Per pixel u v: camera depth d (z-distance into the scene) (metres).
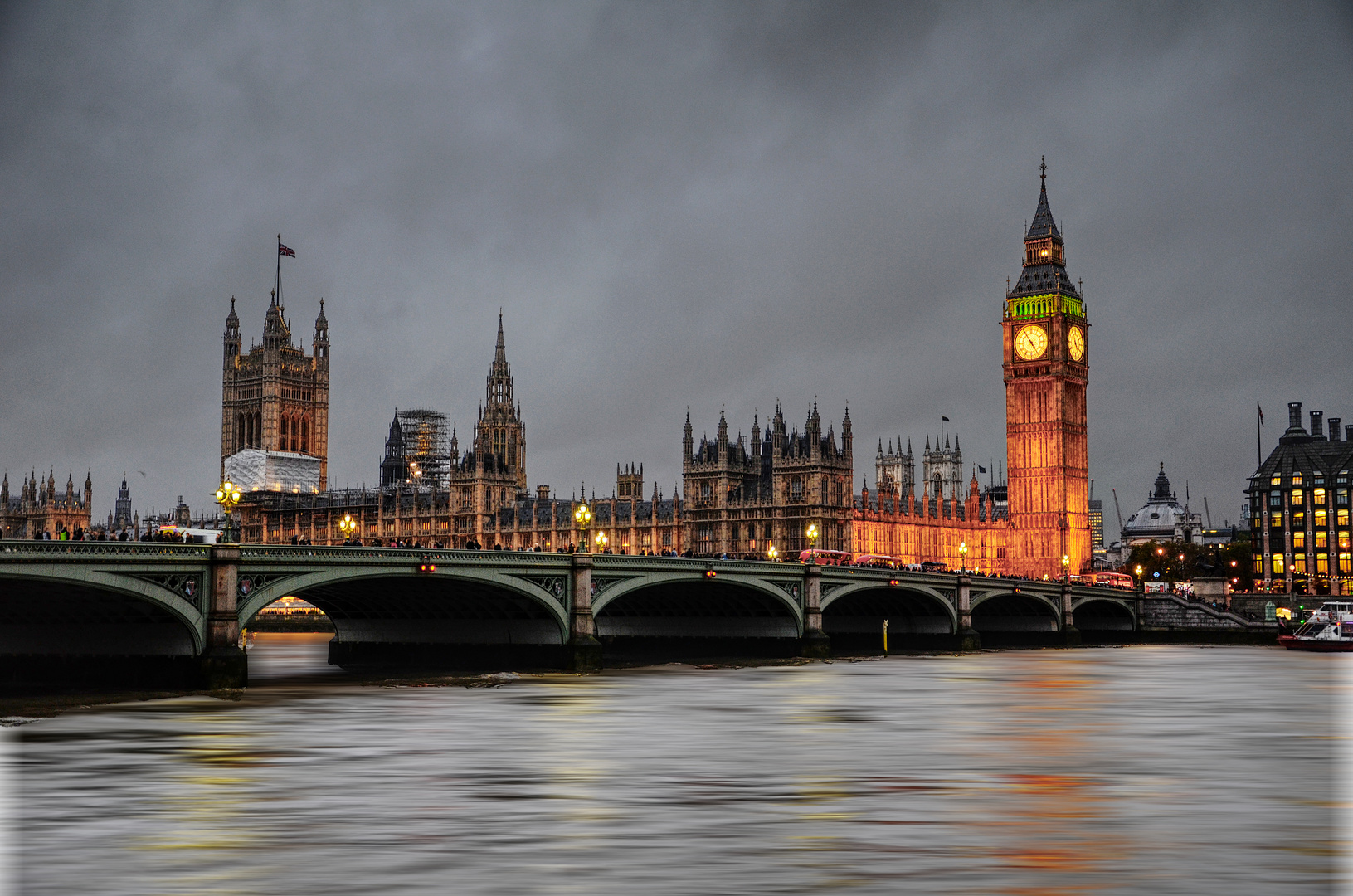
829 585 168.25
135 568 100.31
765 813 61.88
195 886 48.56
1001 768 75.56
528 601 134.88
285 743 83.38
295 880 49.34
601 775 72.44
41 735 86.44
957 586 191.00
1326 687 129.25
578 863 51.97
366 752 80.12
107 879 49.41
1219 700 115.38
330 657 151.75
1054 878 50.22
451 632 144.12
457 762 76.31
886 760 78.44
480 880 49.38
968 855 53.72
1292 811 63.34
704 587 153.62
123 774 71.69
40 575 93.44
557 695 114.94
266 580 109.81
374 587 129.50
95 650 112.94
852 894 47.97
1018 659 175.75
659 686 124.06
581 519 137.88
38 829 57.75
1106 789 69.00
